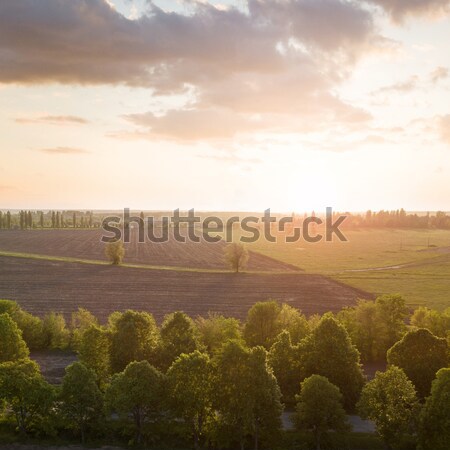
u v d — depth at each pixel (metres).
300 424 47.31
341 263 179.88
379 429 46.50
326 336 56.38
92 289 123.00
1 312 74.25
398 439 45.94
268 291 125.19
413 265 175.62
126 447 45.97
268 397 46.53
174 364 48.22
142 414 48.31
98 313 99.62
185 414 46.78
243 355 47.62
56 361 69.94
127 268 155.75
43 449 44.81
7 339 57.44
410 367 54.50
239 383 46.66
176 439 47.81
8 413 50.50
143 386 46.09
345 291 126.81
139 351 57.50
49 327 76.56
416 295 122.12
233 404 46.56
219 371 47.69
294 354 57.78
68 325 89.50
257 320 68.81
